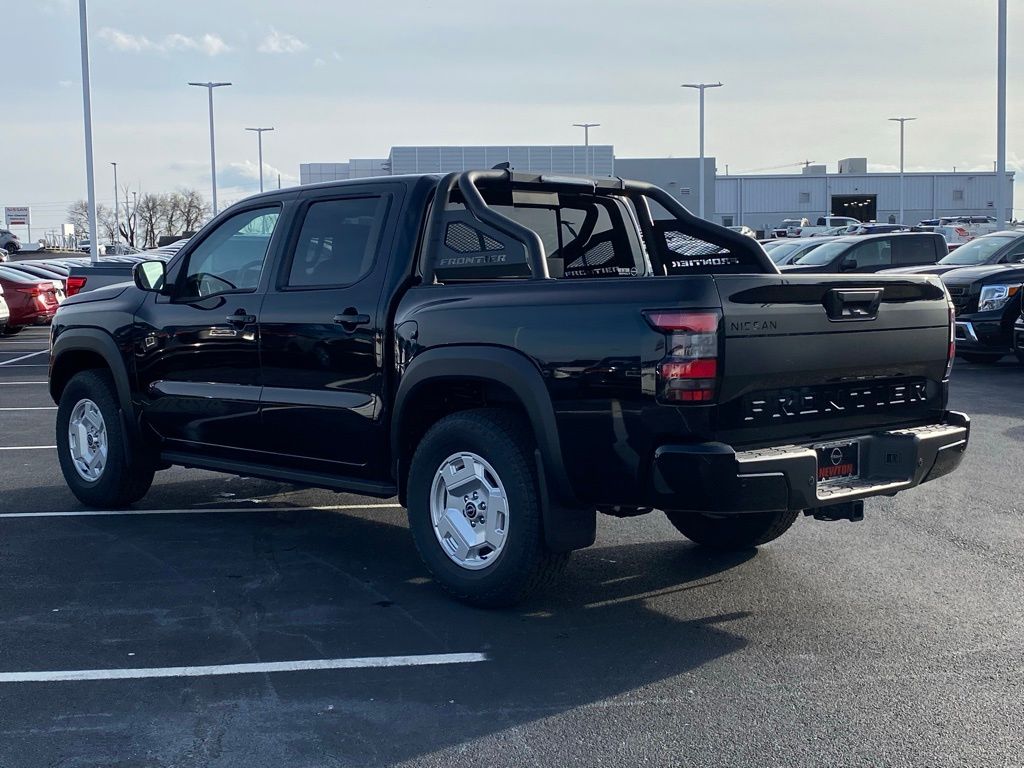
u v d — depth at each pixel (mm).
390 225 5848
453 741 3951
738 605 5496
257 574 6027
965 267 16391
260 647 4887
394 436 5613
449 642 4957
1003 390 13367
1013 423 10938
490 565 5254
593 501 4891
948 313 5543
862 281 5035
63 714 4180
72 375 7832
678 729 4043
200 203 89000
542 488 5012
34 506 7691
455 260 5711
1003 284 15172
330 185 6207
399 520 7344
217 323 6512
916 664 4684
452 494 5422
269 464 6500
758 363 4668
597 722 4109
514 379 5016
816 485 4730
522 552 5102
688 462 4523
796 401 4898
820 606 5473
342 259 6047
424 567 6188
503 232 5461
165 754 3848
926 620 5254
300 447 6211
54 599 5566
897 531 6945
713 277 4582
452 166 55594
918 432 5277
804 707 4234
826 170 92625
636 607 5469
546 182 6125
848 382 5086
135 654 4793
